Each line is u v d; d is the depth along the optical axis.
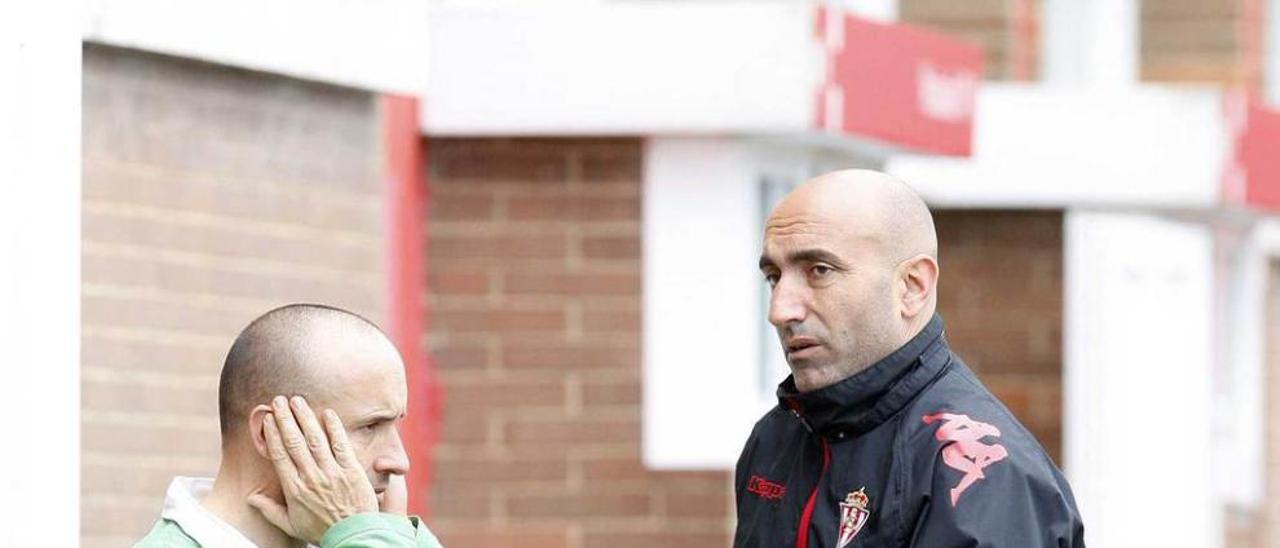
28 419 10.41
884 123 16.95
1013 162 20.39
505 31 16.34
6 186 10.35
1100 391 20.53
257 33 13.82
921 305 9.75
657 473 16.53
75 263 10.55
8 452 10.36
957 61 18.12
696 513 16.50
